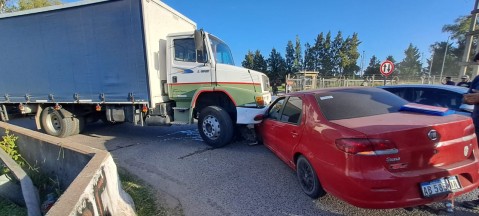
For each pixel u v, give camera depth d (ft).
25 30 23.00
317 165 9.38
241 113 17.94
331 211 9.70
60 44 21.95
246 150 18.15
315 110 10.17
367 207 7.52
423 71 208.13
